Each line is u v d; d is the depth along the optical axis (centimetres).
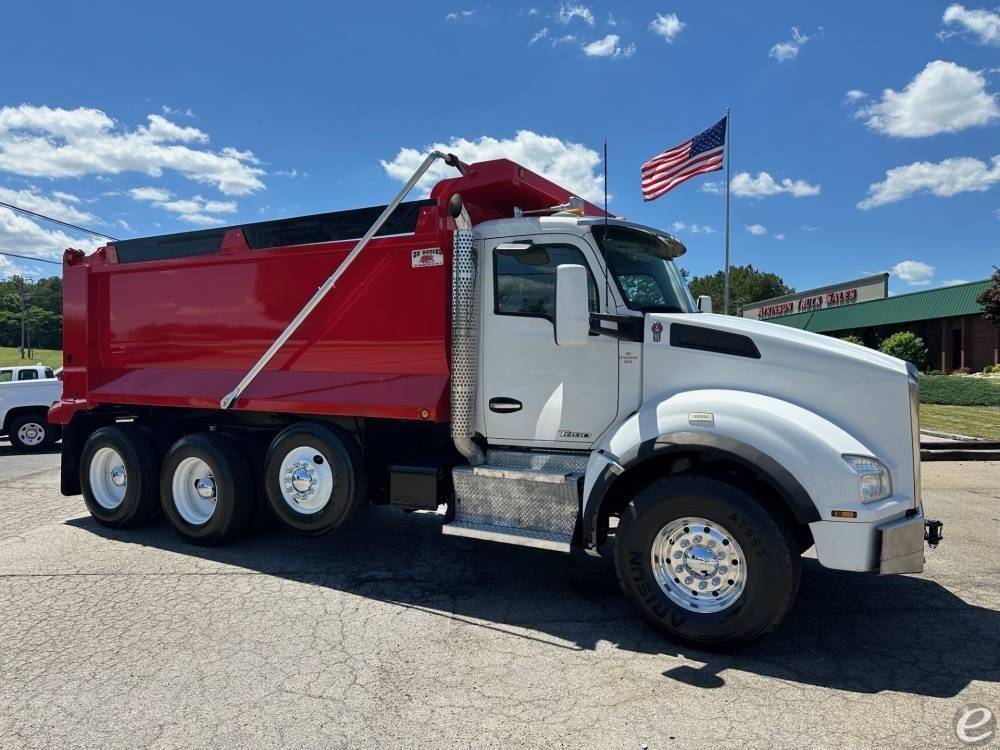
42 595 456
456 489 468
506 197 517
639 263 473
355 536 608
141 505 607
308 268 535
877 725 295
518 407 465
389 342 499
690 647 375
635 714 304
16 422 1314
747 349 398
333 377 519
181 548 571
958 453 1030
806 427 356
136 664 353
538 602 446
